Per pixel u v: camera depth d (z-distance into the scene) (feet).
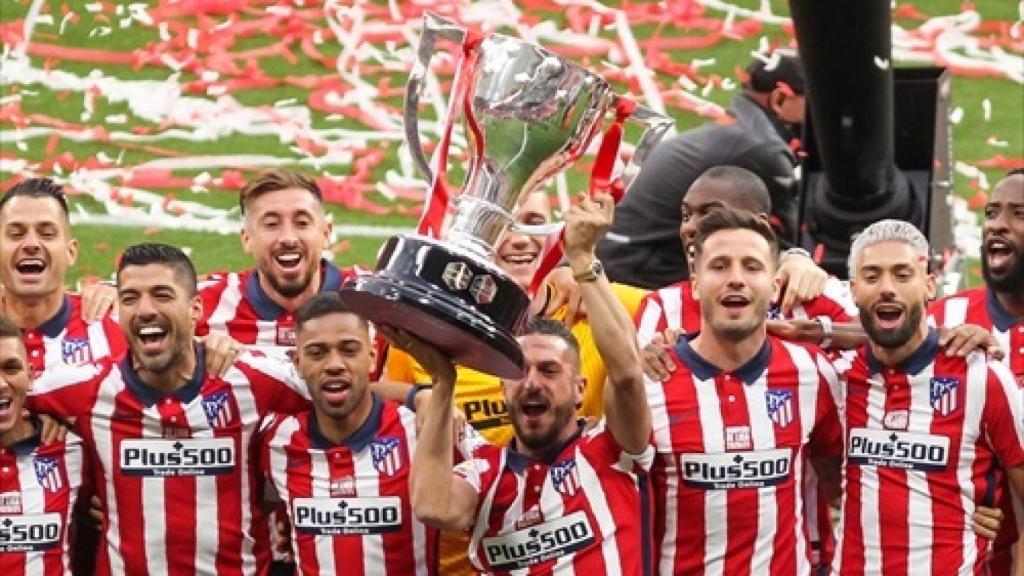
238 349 59.57
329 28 107.45
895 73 77.77
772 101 76.64
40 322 63.46
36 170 97.45
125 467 59.00
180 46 106.52
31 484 59.16
